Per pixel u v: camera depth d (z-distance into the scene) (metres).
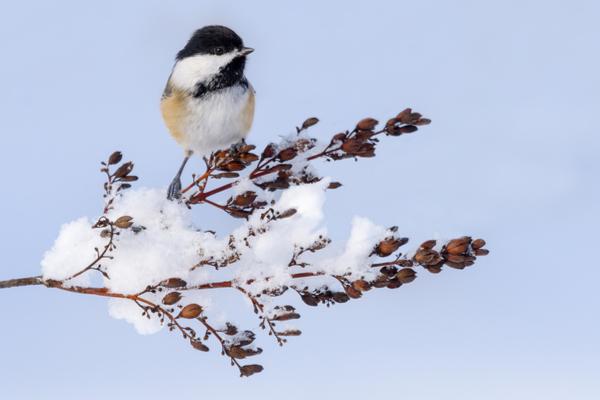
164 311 5.14
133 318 5.34
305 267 5.11
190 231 5.47
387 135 5.49
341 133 5.59
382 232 5.09
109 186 5.62
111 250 5.19
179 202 5.76
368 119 5.44
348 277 4.93
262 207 5.62
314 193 5.23
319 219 5.17
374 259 5.01
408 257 4.92
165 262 5.30
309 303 5.10
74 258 5.36
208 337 5.14
